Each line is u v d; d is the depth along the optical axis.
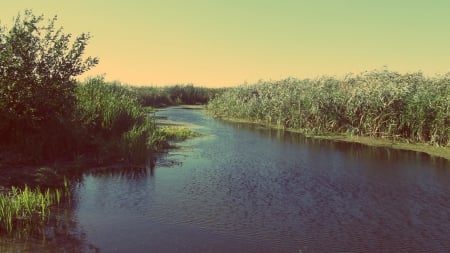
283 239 10.84
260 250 10.11
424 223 12.27
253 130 34.25
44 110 18.95
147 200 13.91
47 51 19.27
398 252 10.14
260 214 12.80
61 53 19.34
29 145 17.95
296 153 23.50
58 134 19.06
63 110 19.66
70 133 19.50
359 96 30.98
